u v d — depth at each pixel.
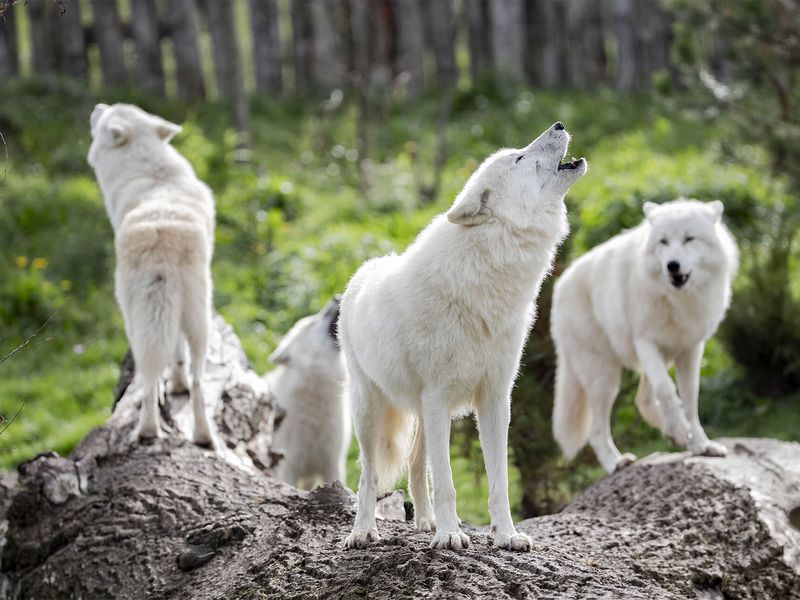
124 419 13.29
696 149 33.75
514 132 38.12
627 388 16.11
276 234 27.19
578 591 7.88
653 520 10.83
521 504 14.84
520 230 8.85
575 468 15.09
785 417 17.81
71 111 36.88
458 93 43.12
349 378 9.89
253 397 14.25
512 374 9.09
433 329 8.75
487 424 9.09
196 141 31.48
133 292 12.37
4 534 11.52
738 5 20.53
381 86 41.38
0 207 26.77
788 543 10.24
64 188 28.58
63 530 11.05
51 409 19.58
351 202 30.69
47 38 43.62
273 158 36.09
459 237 8.83
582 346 14.31
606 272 14.14
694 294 13.06
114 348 21.75
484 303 8.73
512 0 46.38
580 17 49.28
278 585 8.86
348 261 24.59
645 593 8.19
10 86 38.25
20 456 17.98
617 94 45.09
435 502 8.77
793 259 23.78
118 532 10.73
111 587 10.15
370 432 9.59
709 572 9.66
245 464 12.77
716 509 10.68
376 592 8.12
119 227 14.83
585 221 25.22
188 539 10.34
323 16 45.91
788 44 20.36
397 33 46.62
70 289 23.66
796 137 21.16
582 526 10.80
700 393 19.11
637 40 47.78
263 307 23.02
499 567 8.18
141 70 42.94
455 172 33.59
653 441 17.59
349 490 10.92
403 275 8.98
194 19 42.34
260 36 46.44
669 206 13.47
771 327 18.45
